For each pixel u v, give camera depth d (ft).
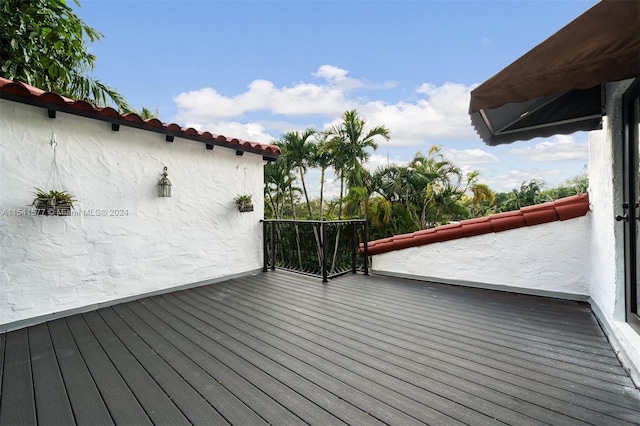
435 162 35.45
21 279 9.79
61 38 14.65
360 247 16.97
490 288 13.19
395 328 9.10
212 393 5.96
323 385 6.16
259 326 9.40
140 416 5.34
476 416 5.13
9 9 12.54
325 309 10.96
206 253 15.07
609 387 5.88
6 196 9.56
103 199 11.69
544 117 8.45
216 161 15.57
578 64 4.11
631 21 3.68
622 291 7.76
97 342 8.37
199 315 10.48
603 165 8.87
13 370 6.93
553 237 11.78
